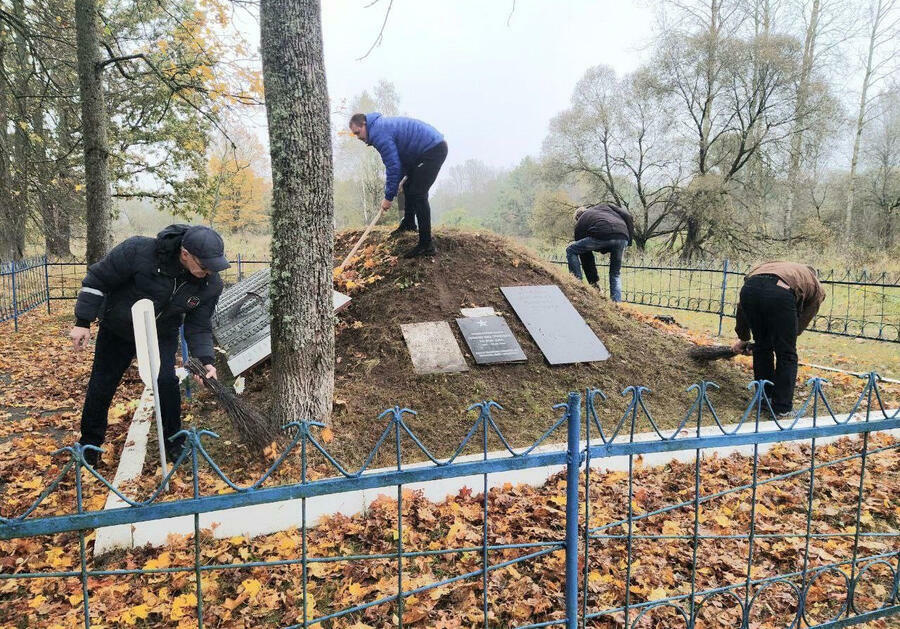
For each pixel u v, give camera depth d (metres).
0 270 7.92
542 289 5.68
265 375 4.71
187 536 2.90
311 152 3.50
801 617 2.24
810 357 6.88
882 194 22.67
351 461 3.56
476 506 3.22
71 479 3.57
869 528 3.15
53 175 11.20
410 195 5.63
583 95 22.77
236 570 2.71
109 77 12.09
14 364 6.52
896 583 2.40
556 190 25.08
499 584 2.63
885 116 22.06
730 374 5.20
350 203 35.25
